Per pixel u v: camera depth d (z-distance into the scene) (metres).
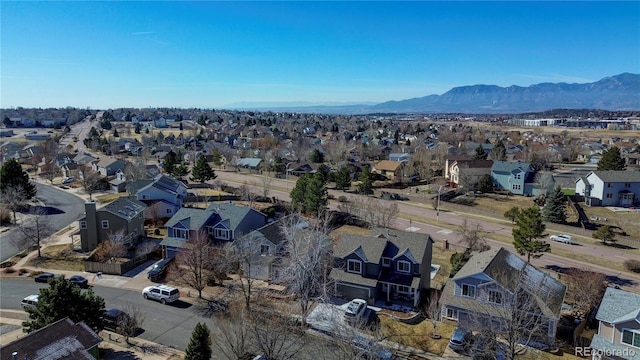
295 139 184.50
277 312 34.78
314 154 127.38
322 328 33.94
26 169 122.06
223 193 84.94
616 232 63.84
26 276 46.28
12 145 155.62
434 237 61.53
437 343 32.78
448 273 47.66
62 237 59.84
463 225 63.47
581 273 43.25
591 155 138.00
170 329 34.75
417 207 80.56
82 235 53.28
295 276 37.06
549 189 85.00
